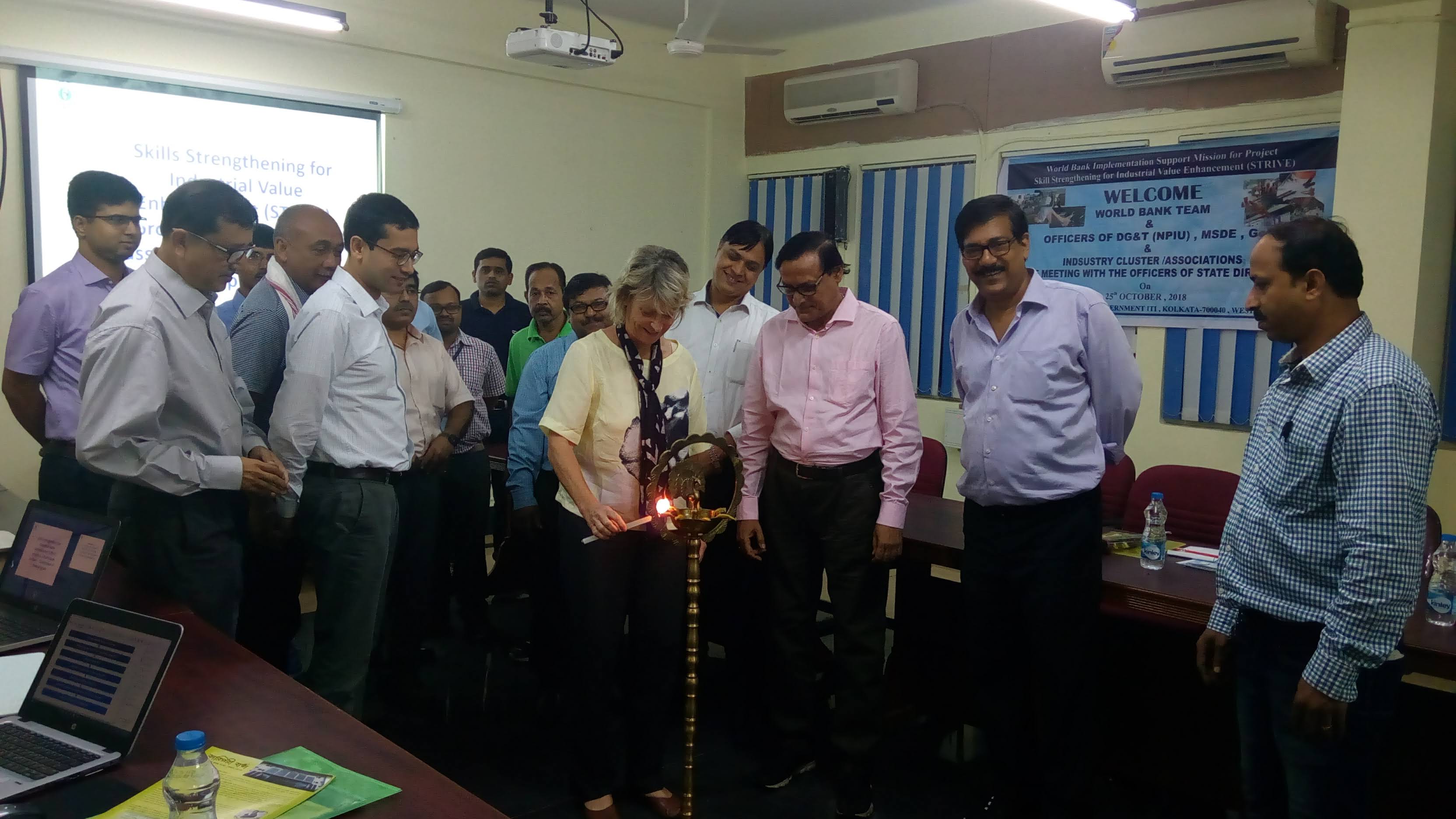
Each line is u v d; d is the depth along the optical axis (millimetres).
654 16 5410
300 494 2316
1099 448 2230
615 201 5754
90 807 1189
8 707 1450
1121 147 4621
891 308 5590
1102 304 2197
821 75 5664
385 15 4758
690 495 1906
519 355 4320
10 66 3863
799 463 2473
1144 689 2639
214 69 4328
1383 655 1506
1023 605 2266
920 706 3119
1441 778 2172
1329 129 4023
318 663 2439
